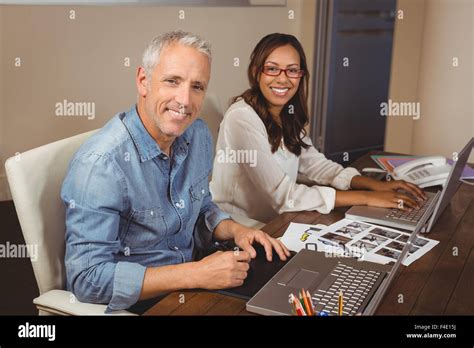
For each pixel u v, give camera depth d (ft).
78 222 4.49
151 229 4.95
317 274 4.43
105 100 11.57
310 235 5.34
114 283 4.33
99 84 11.44
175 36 4.58
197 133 5.51
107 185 4.51
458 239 5.31
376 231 5.47
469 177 7.14
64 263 4.85
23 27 10.53
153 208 4.90
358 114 14.33
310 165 7.36
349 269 4.52
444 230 5.52
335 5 13.05
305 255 4.78
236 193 7.01
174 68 4.52
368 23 13.84
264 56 6.61
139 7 11.48
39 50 10.75
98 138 4.67
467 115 12.44
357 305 4.00
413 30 12.58
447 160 7.50
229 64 13.01
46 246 4.67
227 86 13.14
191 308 4.02
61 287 4.83
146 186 4.80
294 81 6.68
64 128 11.34
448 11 12.16
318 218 5.82
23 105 10.88
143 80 4.74
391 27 14.21
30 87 10.85
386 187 6.59
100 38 11.23
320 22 13.23
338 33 13.33
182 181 5.25
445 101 12.60
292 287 4.22
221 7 12.49
